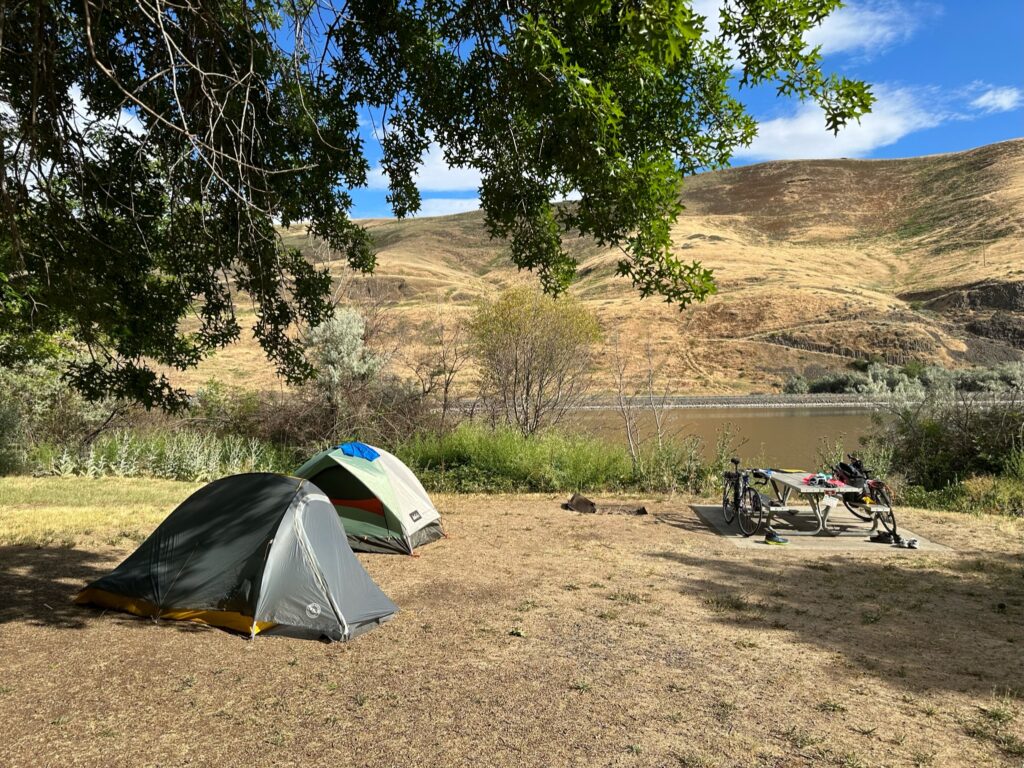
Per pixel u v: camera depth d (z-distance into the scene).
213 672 4.57
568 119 4.13
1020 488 10.95
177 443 15.70
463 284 140.25
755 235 192.62
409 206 6.60
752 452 19.75
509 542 8.62
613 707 4.04
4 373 14.58
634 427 15.41
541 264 5.86
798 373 71.06
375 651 4.97
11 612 5.69
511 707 4.04
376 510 8.21
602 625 5.50
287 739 3.65
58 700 4.12
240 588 5.48
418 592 6.48
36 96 4.48
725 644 5.07
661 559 7.72
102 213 5.69
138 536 8.75
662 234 4.29
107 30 5.11
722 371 72.19
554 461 13.40
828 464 13.10
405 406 16.19
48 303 5.84
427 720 3.88
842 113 4.27
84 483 13.24
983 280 104.75
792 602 6.12
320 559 5.60
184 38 4.91
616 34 4.30
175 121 5.22
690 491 12.49
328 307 6.90
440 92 5.71
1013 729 3.74
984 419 12.77
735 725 3.81
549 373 16.86
